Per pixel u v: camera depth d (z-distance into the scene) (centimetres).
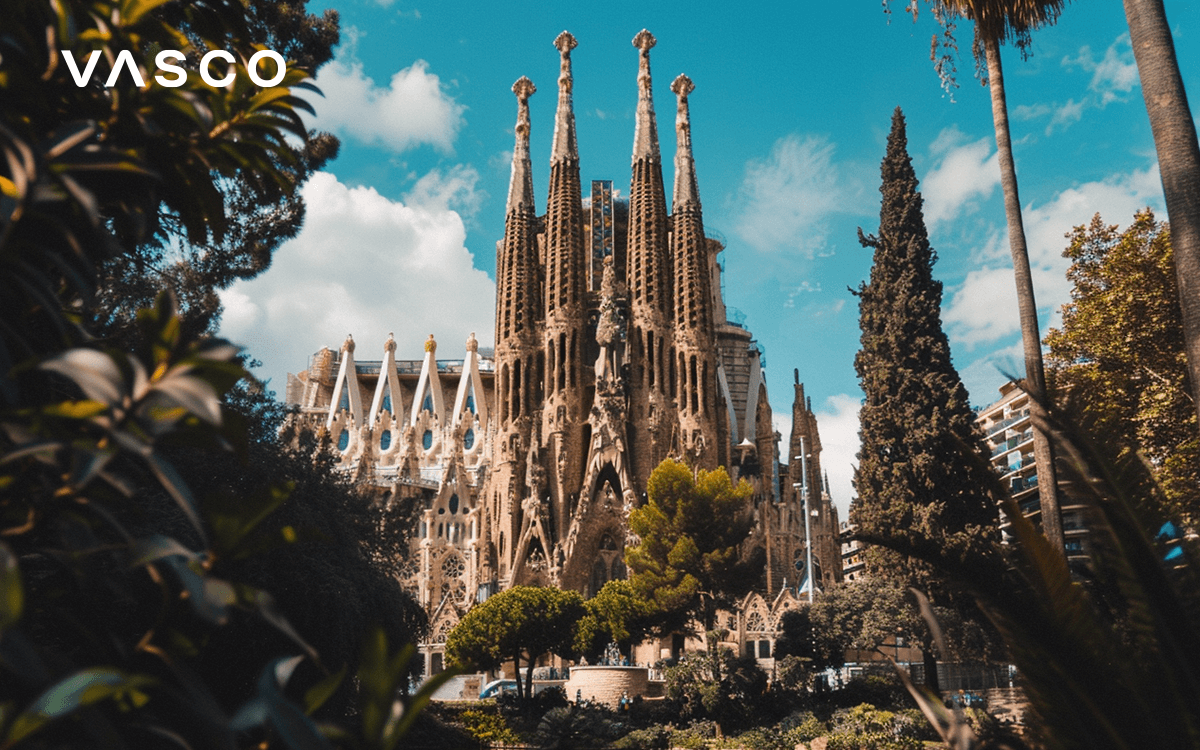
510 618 5672
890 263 4797
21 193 398
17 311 486
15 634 315
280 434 3359
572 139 11425
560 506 9712
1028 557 806
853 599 4622
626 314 10875
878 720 3609
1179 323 3512
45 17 514
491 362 14462
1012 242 2073
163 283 2477
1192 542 831
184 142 582
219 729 344
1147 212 3753
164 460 380
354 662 2903
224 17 677
